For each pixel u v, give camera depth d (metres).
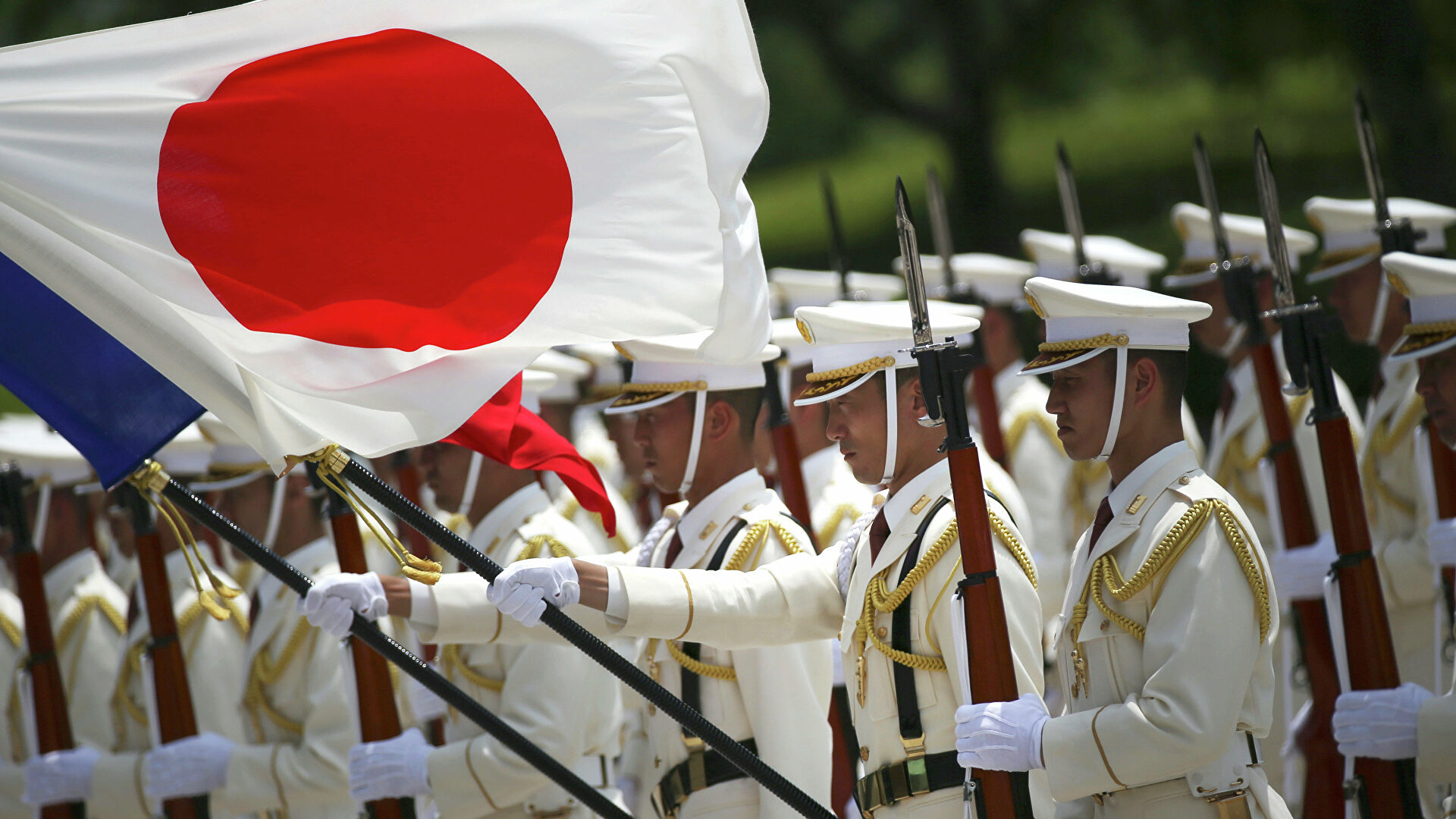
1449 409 16.75
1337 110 71.19
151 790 21.17
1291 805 21.02
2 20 61.53
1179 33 69.25
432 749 18.80
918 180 88.19
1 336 15.00
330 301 14.56
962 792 14.80
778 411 21.00
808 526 20.86
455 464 20.08
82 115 14.09
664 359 17.80
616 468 35.53
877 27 76.38
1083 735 13.26
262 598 22.55
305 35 14.65
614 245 15.07
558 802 18.81
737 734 16.84
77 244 14.12
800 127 103.31
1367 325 25.58
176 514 15.37
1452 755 15.00
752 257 14.88
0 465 25.86
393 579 17.42
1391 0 53.50
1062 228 69.44
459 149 14.89
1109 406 14.21
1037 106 86.06
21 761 27.66
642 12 15.07
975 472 13.82
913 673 14.99
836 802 19.52
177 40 14.41
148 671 21.36
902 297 38.84
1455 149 57.97
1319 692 20.33
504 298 14.94
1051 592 27.27
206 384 14.29
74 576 26.69
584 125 15.08
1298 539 21.02
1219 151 71.44
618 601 15.66
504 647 19.34
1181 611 13.37
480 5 14.87
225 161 14.40
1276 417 21.20
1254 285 21.34
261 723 22.27
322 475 14.68
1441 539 18.53
